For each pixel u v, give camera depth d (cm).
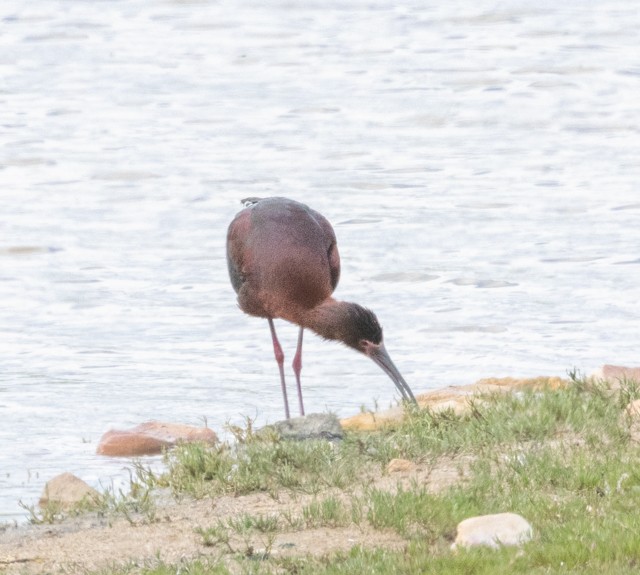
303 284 1269
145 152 2964
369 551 787
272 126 3238
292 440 1056
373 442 1054
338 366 1536
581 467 896
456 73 3850
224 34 4634
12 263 2066
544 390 1138
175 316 1773
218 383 1466
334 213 2334
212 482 994
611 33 4388
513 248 2064
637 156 2789
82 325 1730
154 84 3866
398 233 2177
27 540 905
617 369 1221
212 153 2934
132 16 4981
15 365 1545
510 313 1730
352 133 3127
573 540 758
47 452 1205
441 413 1098
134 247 2158
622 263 1962
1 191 2617
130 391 1427
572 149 2884
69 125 3312
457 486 899
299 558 789
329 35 4559
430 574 736
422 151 2900
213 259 2072
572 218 2253
